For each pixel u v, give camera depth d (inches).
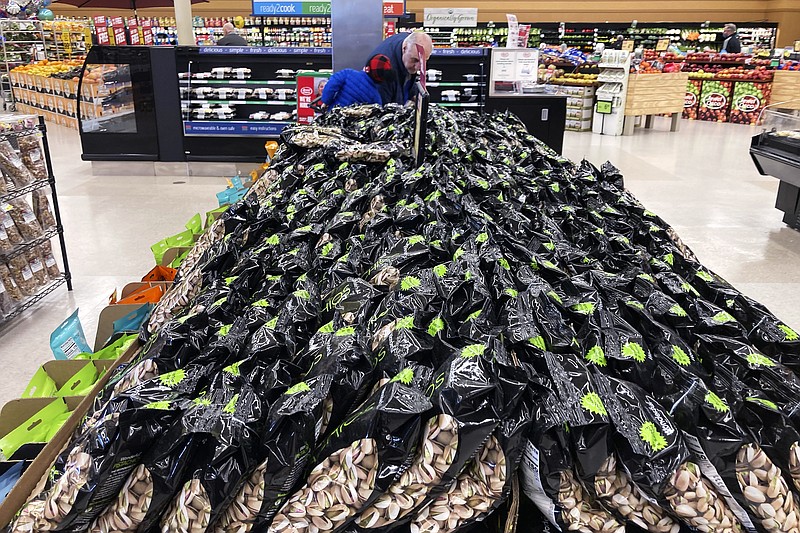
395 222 62.6
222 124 286.0
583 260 56.0
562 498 32.3
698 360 41.8
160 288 97.4
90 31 530.3
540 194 77.4
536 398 33.5
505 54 259.8
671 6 652.1
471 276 45.3
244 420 34.1
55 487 33.2
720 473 32.4
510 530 34.3
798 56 466.6
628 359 37.5
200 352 44.4
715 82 502.0
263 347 41.1
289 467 32.6
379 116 128.8
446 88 263.7
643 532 33.8
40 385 76.2
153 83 280.8
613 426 32.3
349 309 45.7
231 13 668.1
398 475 31.9
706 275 57.1
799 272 171.3
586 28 650.2
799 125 207.8
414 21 627.8
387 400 32.4
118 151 291.1
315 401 34.1
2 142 141.1
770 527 31.9
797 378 39.0
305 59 278.1
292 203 75.6
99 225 213.6
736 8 646.5
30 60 519.8
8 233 139.3
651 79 425.7
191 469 33.1
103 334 92.6
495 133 114.5
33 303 150.1
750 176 292.7
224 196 148.4
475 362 33.2
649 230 69.2
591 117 458.3
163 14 673.0
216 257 63.0
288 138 107.3
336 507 32.2
